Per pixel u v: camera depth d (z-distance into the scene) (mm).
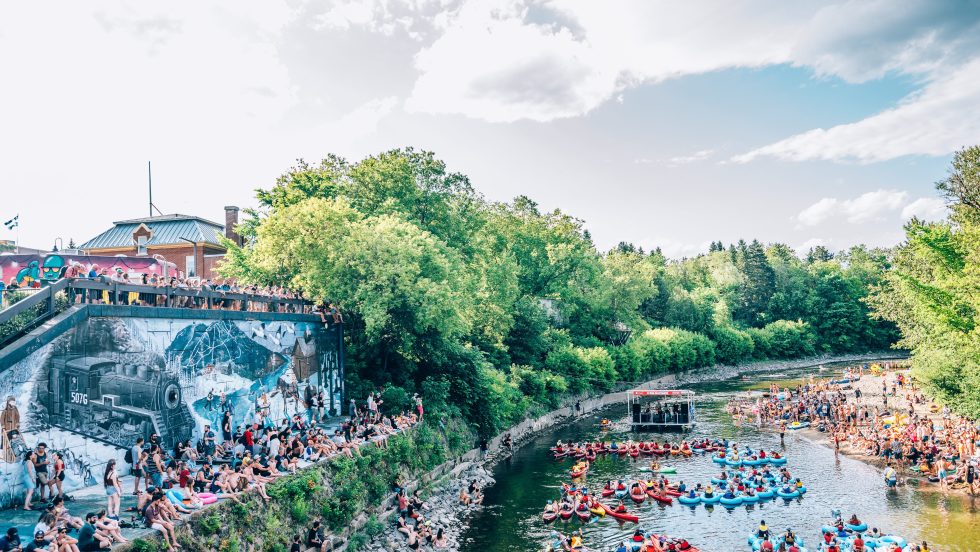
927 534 34188
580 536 34250
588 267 89125
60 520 18766
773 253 192625
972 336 40531
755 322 152000
